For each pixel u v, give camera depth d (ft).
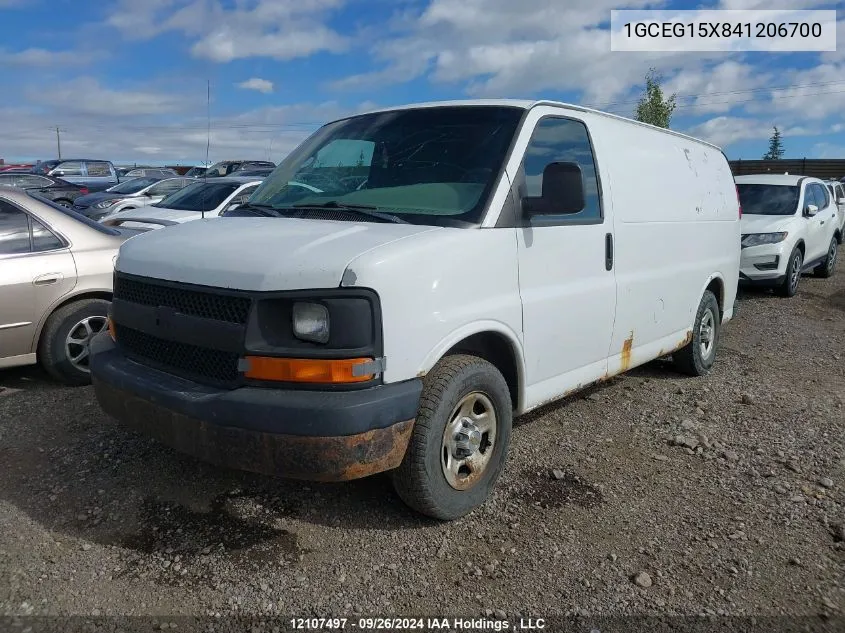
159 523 11.54
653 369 21.68
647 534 11.67
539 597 9.97
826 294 38.65
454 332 11.00
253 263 10.24
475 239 11.43
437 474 11.10
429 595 9.95
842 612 9.78
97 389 12.10
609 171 15.11
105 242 19.03
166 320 11.02
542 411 17.38
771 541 11.55
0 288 16.93
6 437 14.87
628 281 15.60
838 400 19.01
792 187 39.81
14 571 10.21
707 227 19.79
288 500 12.32
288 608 9.59
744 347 25.45
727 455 14.82
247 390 10.02
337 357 9.75
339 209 12.48
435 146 13.14
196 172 78.02
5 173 66.23
